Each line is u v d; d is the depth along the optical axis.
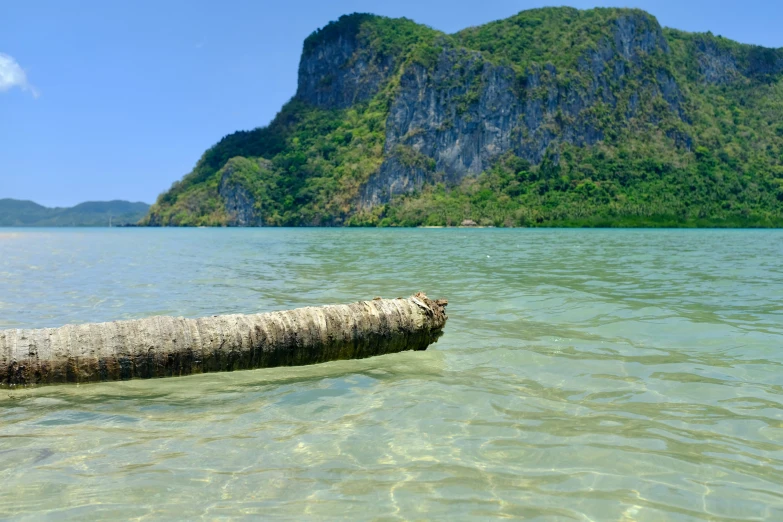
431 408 5.32
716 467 4.14
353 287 13.16
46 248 36.25
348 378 6.38
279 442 4.62
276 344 6.80
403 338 7.43
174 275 16.41
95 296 11.89
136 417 5.20
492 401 5.47
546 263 20.52
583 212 139.88
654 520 3.51
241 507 3.66
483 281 14.24
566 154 156.75
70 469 4.17
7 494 3.82
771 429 4.76
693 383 5.92
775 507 3.64
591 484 3.92
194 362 6.52
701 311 9.77
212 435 4.77
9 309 10.31
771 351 7.11
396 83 186.62
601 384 5.93
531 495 3.79
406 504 3.69
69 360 6.16
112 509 3.65
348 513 3.59
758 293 11.91
